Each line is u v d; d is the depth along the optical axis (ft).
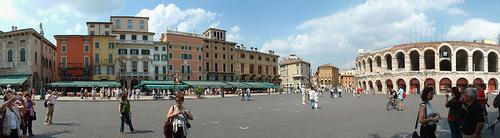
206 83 275.39
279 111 90.99
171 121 32.22
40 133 50.96
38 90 237.45
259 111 91.50
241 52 345.51
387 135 47.32
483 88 50.75
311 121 64.80
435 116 27.27
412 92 263.49
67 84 235.20
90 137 47.14
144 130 53.78
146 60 277.44
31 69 224.74
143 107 113.91
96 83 240.53
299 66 474.08
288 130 52.47
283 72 509.76
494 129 49.73
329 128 54.44
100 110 99.19
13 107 35.12
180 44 294.05
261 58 372.38
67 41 257.14
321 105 117.19
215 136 47.06
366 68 328.29
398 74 280.10
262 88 330.13
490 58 291.58
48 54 266.36
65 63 255.50
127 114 51.39
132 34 277.85
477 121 25.79
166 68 285.02
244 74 345.72
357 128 54.29
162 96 180.55
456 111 31.96
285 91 382.22
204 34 344.69
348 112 85.71
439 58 269.85
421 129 27.43
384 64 300.61
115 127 57.67
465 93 26.89
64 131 52.90
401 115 76.48
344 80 599.98
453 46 265.95
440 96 211.00
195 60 302.04
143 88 253.44
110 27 272.31
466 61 293.02
